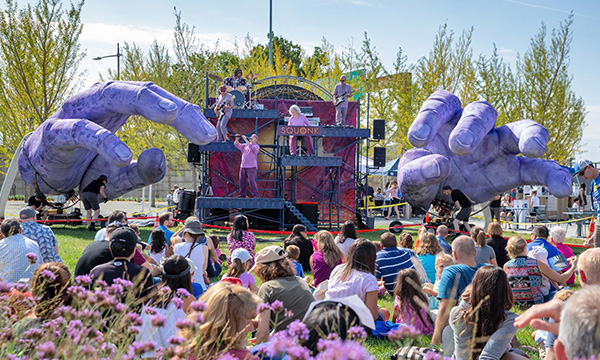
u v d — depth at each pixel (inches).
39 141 709.3
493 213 822.5
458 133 673.6
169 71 1293.1
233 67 1451.8
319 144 819.4
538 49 1315.2
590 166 362.0
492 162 764.0
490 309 165.8
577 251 590.9
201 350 120.9
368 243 214.5
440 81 1325.0
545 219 960.3
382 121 812.0
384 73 1274.6
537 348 237.9
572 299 76.2
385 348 219.6
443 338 192.7
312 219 715.4
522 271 297.7
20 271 246.5
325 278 308.5
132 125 1283.2
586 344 71.2
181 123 645.3
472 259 217.8
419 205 786.2
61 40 1055.0
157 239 326.6
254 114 768.9
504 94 1354.6
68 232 669.9
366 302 208.1
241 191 714.2
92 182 713.6
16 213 982.4
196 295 243.0
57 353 96.9
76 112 683.4
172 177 1740.9
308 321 124.6
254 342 189.9
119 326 109.7
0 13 1027.3
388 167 1153.4
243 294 126.8
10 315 127.6
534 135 698.8
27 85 1055.0
